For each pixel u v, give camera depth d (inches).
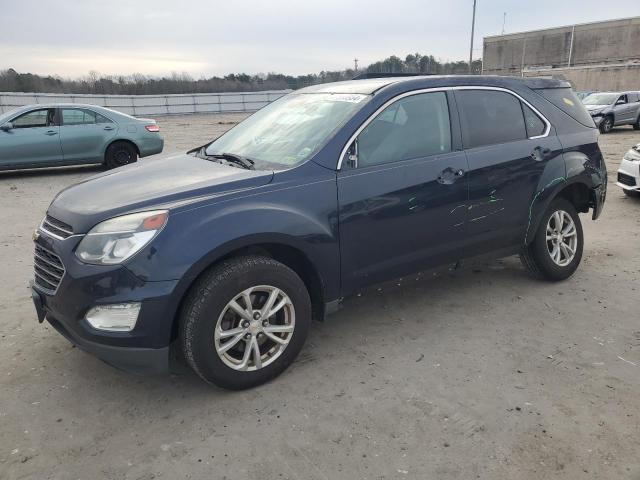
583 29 2130.9
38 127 414.6
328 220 126.5
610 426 107.3
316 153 129.3
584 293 175.6
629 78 1633.9
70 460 100.3
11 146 404.8
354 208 130.4
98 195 123.7
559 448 101.2
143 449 103.2
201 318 111.0
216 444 104.0
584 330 149.5
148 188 122.9
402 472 95.7
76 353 139.6
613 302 168.1
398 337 146.8
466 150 151.6
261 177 123.0
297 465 97.9
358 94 144.6
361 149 134.5
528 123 168.1
